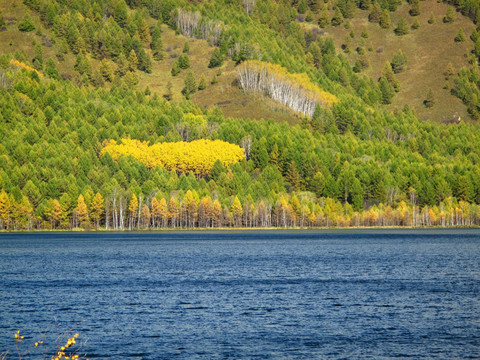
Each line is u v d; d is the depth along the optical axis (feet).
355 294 384.68
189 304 353.92
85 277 480.64
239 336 280.31
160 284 434.71
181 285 428.56
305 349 259.19
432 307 341.62
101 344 269.23
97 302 362.74
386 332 286.25
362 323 303.68
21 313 332.60
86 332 290.15
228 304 353.31
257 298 371.97
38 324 306.96
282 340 272.92
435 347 261.44
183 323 305.12
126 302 362.12
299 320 310.24
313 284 429.38
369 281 444.55
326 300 363.97
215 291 399.85
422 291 395.96
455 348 260.21
